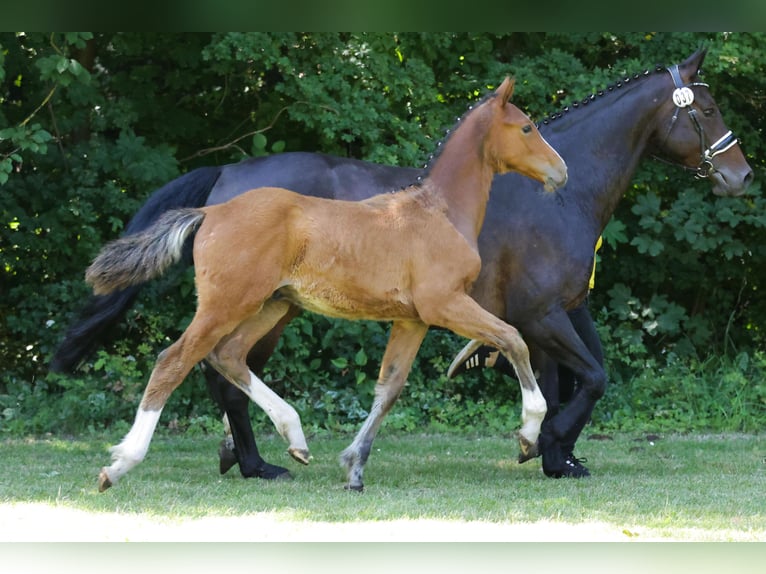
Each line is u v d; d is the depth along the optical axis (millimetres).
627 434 10789
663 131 8039
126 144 11070
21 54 11039
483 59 12156
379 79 11195
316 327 11484
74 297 11172
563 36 12492
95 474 7543
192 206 7621
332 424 10867
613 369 12086
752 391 11742
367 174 7805
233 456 7633
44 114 11484
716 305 13273
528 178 7691
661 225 11688
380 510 6250
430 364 11789
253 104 12500
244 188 7625
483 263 7586
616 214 12680
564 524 5996
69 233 11125
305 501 6504
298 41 11250
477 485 7309
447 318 6582
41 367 11508
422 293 6559
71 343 7398
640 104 8008
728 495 6953
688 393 11656
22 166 11328
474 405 11414
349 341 11266
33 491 6742
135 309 11328
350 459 6922
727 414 11469
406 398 11359
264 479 7426
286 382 11336
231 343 6676
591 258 7727
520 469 8250
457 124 6926
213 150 11852
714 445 9883
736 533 5820
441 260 6582
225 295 6387
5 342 11594
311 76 11094
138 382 10859
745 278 13109
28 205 11320
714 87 12422
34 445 9328
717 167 8062
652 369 12109
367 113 10961
